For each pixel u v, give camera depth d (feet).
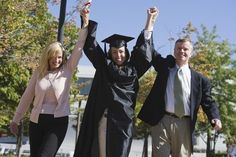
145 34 18.33
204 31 95.81
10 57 43.47
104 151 17.35
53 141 16.98
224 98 96.63
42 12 46.98
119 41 17.84
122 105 17.43
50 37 46.03
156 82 19.19
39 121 17.43
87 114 17.95
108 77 17.70
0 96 62.23
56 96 17.53
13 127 18.34
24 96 18.19
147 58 18.12
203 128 96.02
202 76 19.21
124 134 17.35
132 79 17.70
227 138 96.32
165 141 18.92
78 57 18.01
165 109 18.84
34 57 43.80
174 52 19.19
